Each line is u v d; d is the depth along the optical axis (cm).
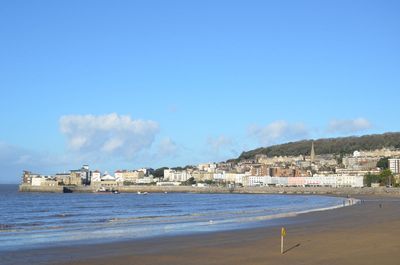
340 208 8788
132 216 7444
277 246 3238
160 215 7531
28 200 17738
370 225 4806
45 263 2620
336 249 3075
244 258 2772
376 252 2945
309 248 3127
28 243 3456
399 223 5053
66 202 15975
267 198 19850
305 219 5831
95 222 5875
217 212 8250
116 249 3141
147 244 3381
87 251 3053
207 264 2600
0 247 3225
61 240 3641
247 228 4616
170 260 2725
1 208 11575
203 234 4038
